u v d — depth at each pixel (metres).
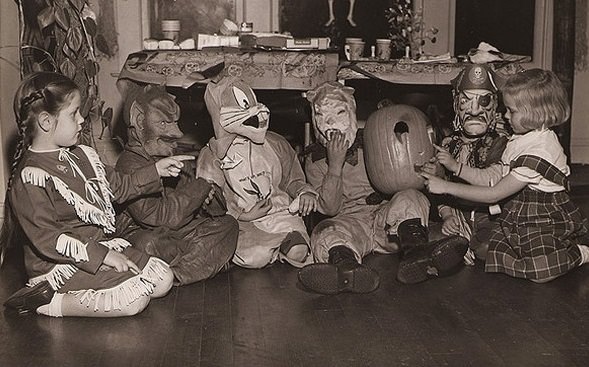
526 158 3.31
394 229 3.51
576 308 3.02
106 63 5.76
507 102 3.37
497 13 6.13
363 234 3.65
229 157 3.54
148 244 3.23
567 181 3.39
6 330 2.80
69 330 2.80
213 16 5.94
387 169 3.61
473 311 2.98
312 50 4.18
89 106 3.96
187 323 2.86
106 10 5.73
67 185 2.87
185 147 4.29
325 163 3.71
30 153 2.88
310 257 3.59
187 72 4.04
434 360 2.50
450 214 3.75
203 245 3.36
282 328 2.80
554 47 5.98
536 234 3.37
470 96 3.59
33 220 2.81
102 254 2.87
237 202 3.57
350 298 3.15
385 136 3.62
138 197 3.23
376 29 6.07
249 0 5.96
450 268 3.30
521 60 4.60
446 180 3.62
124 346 2.64
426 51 6.14
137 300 2.92
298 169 3.74
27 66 3.77
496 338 2.69
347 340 2.68
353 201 3.81
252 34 4.45
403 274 3.28
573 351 2.58
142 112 3.31
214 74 4.05
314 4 6.02
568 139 5.94
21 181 2.83
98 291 2.89
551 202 3.38
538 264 3.34
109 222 3.00
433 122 4.77
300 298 3.15
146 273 3.03
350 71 4.32
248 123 3.50
